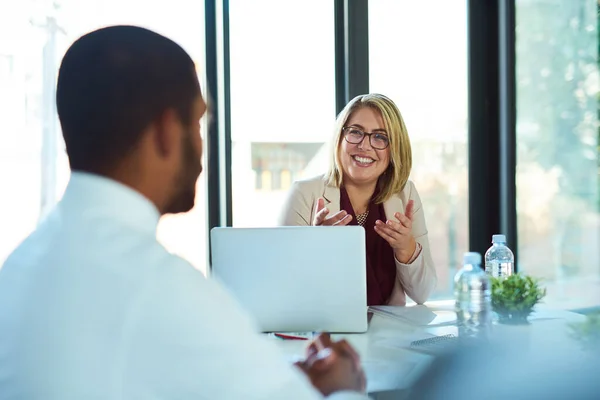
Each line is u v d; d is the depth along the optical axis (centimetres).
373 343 154
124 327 64
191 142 76
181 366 64
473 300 190
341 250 163
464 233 334
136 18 254
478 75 331
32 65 235
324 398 89
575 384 127
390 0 304
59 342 63
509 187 330
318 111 294
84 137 72
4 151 233
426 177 324
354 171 230
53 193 236
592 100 339
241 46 280
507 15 325
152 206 74
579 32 336
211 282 71
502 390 127
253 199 286
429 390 126
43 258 68
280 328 166
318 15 291
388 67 307
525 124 333
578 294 337
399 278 223
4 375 64
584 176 340
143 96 72
